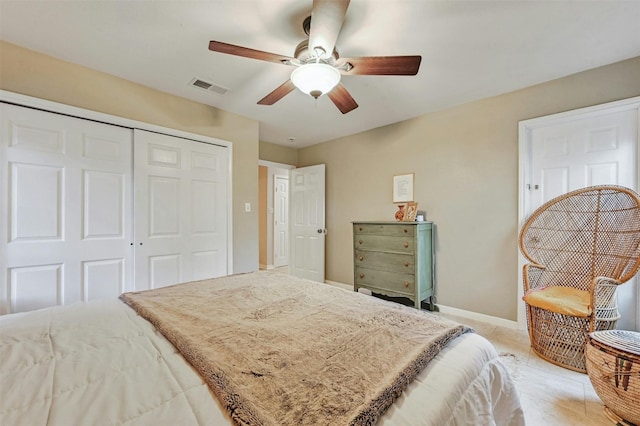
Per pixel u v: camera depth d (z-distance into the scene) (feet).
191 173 9.45
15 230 6.50
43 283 6.83
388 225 9.92
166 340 3.15
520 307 8.39
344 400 2.10
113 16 5.47
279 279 6.00
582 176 7.55
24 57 6.54
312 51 4.99
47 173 6.91
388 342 3.03
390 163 11.58
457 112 9.68
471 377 2.70
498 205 8.83
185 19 5.54
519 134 8.38
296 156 15.80
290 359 2.68
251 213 11.07
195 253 9.54
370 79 7.84
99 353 2.79
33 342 3.00
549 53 6.60
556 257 7.75
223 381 2.29
